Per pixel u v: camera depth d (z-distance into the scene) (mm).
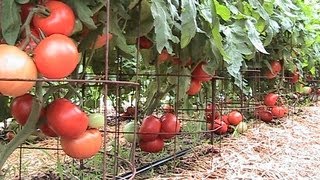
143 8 1878
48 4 1213
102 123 1447
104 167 1238
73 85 1726
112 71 2814
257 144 3506
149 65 2701
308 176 2789
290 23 3951
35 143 3350
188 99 3184
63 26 1208
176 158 2814
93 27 1371
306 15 4867
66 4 1283
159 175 2547
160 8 1495
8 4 1151
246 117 4676
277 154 3307
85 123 1373
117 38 1773
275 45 4371
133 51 2506
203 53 2375
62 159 2871
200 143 3359
